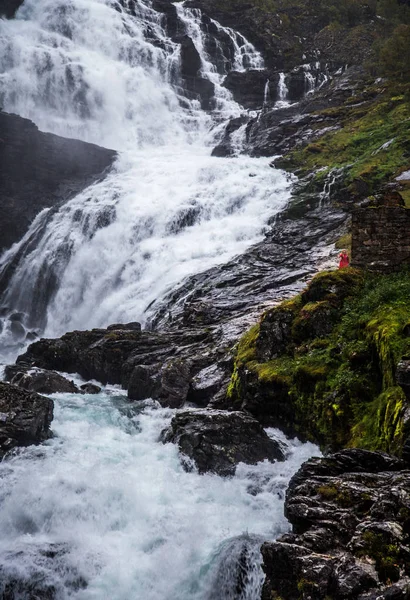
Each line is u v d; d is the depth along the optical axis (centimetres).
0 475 1281
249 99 5925
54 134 4531
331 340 1559
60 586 1023
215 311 2514
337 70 6012
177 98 5744
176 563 1059
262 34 6506
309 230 3341
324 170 3959
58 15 5878
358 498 915
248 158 4625
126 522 1172
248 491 1280
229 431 1422
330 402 1379
